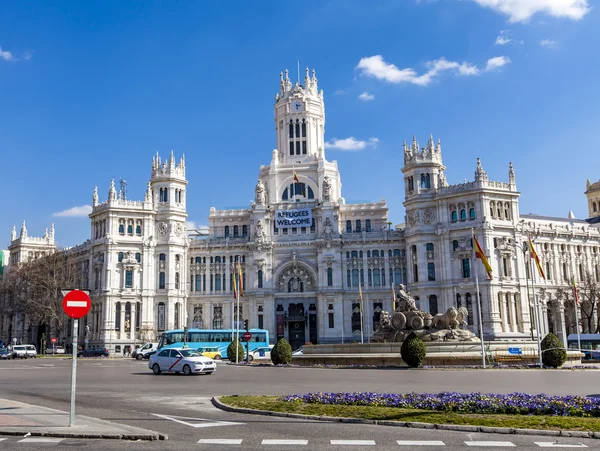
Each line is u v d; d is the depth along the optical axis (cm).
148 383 5094
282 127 16612
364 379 5059
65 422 2772
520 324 13188
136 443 2355
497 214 13438
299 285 14988
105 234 14350
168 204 14838
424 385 4416
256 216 15125
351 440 2402
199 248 15312
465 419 2752
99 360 10981
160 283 14575
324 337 14338
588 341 11831
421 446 2292
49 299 14225
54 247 16912
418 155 14162
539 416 2822
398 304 8006
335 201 15400
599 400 3062
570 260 14775
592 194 19300
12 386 4928
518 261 13462
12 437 2486
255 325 14600
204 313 15150
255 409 3148
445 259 13425
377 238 14712
